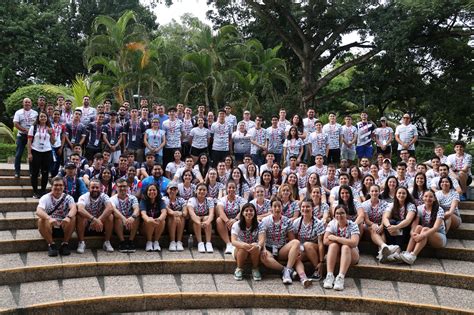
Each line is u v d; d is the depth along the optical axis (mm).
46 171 8477
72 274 6496
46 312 5660
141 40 18203
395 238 7371
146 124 9836
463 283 6719
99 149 9398
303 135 10367
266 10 22219
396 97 21984
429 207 7301
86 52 17953
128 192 7820
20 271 6211
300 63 24469
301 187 8695
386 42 18984
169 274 6867
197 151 10102
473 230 7973
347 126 10586
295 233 7055
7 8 24016
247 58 20859
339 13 20844
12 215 7754
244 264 6996
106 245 7172
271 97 21281
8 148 13727
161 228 7305
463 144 9352
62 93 17094
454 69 20453
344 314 6234
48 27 25094
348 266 6668
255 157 10242
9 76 23031
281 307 6348
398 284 6836
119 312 6027
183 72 20062
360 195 8211
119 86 18000
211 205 7652
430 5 17641
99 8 27812
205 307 6258
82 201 7023
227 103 20078
